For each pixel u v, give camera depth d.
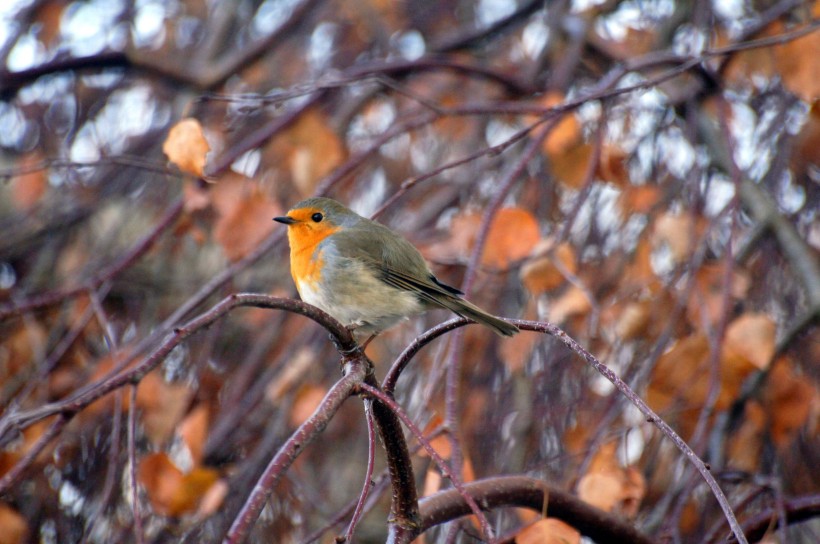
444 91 14.51
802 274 10.66
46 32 14.35
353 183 13.65
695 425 9.70
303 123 10.91
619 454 9.34
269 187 12.65
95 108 14.20
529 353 11.37
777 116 11.96
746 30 11.02
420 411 8.45
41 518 10.54
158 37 15.10
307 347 11.00
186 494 8.74
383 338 12.28
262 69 14.59
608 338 10.51
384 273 9.15
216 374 11.71
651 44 13.34
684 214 10.50
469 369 11.66
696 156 10.59
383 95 14.16
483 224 9.04
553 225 12.12
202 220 11.11
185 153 8.61
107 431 10.91
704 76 11.06
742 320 9.23
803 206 11.88
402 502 6.57
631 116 12.18
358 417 12.73
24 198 12.75
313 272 9.26
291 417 11.03
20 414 5.98
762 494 9.55
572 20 13.65
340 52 15.02
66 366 11.70
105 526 10.43
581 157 10.27
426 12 15.54
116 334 12.46
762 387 10.07
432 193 13.66
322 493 11.98
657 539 8.17
